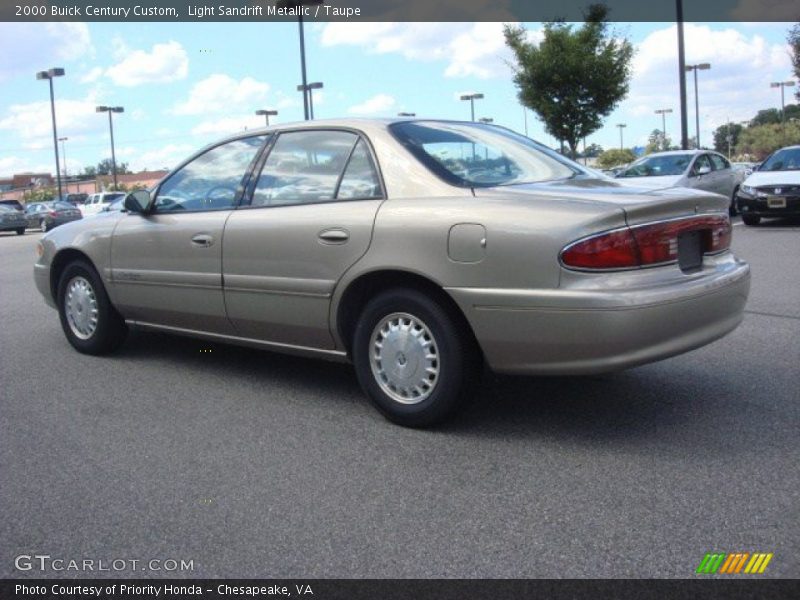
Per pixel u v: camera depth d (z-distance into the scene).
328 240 4.34
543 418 4.34
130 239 5.53
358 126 4.55
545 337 3.68
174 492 3.51
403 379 4.20
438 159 4.32
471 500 3.34
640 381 4.98
